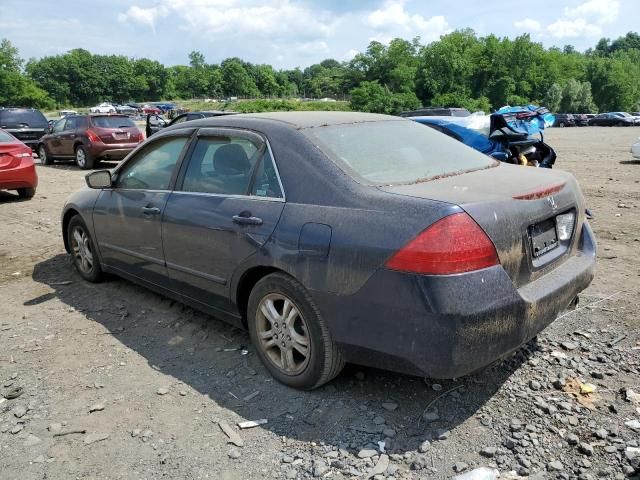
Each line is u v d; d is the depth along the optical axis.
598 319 4.12
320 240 2.95
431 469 2.60
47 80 144.12
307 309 3.06
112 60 157.50
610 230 6.89
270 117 3.73
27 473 2.70
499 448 2.72
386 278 2.70
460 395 3.19
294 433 2.91
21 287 5.41
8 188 10.12
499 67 98.06
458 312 2.55
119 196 4.68
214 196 3.73
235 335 4.12
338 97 129.88
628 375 3.33
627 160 16.53
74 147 16.44
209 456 2.77
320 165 3.18
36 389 3.46
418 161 3.46
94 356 3.88
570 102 100.44
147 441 2.90
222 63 179.88
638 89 114.75
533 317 2.83
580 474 2.52
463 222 2.60
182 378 3.54
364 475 2.58
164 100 166.12
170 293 4.32
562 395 3.15
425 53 97.38
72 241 5.57
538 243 3.03
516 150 7.39
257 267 3.35
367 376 3.43
